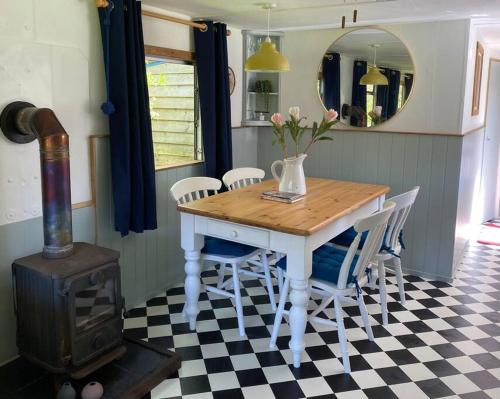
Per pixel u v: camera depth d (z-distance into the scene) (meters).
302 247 2.42
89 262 2.21
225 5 3.16
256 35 4.25
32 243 2.52
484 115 5.17
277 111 4.45
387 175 4.00
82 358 2.20
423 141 3.80
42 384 2.30
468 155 4.07
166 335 2.90
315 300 3.42
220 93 3.80
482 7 3.15
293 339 2.55
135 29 2.89
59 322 2.10
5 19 2.26
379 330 2.98
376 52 3.93
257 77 4.38
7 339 2.46
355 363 2.62
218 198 3.07
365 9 3.25
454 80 3.65
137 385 2.27
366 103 4.02
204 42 3.63
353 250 2.41
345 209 2.79
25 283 2.20
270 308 3.29
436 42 3.68
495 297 3.50
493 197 5.67
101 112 2.86
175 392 2.34
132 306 3.28
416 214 3.90
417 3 3.04
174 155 3.98
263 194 3.08
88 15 2.71
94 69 2.78
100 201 2.91
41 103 2.48
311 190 3.34
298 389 2.38
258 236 2.57
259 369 2.55
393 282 3.78
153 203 3.12
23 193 2.44
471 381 2.46
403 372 2.54
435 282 3.80
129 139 2.89
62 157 2.22
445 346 2.79
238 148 4.32
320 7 3.19
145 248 3.35
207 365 2.58
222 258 2.92
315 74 4.22
